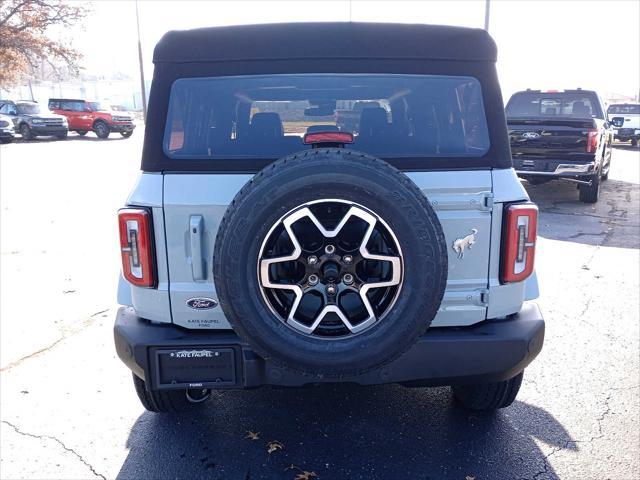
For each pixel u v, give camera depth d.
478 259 2.86
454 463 3.24
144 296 2.89
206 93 3.00
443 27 2.90
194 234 2.77
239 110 3.11
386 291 2.56
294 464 3.25
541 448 3.38
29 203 11.43
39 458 3.33
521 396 3.97
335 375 2.55
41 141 28.17
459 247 2.83
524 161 10.59
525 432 3.54
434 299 2.50
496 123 2.91
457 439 3.47
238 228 2.43
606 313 5.45
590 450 3.36
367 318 2.55
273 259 2.48
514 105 12.48
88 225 9.43
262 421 3.69
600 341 4.82
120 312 3.07
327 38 2.88
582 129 10.11
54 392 4.08
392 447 3.40
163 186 2.79
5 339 4.97
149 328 2.92
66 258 7.50
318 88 3.07
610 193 12.77
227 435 3.54
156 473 3.19
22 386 4.16
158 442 3.48
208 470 3.21
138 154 21.69
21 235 8.75
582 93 12.06
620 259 7.37
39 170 16.86
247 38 2.88
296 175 2.42
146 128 2.85
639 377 4.22
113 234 8.80
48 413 3.81
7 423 3.69
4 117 26.11
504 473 3.16
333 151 2.47
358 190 2.42
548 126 10.27
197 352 2.81
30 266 7.15
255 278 2.48
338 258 2.48
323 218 2.53
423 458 3.29
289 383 2.78
